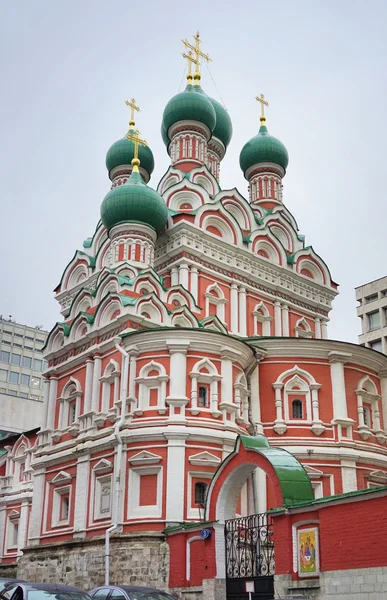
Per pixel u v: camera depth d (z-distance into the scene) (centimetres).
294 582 1847
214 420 2975
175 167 4531
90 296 3716
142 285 3441
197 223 3875
